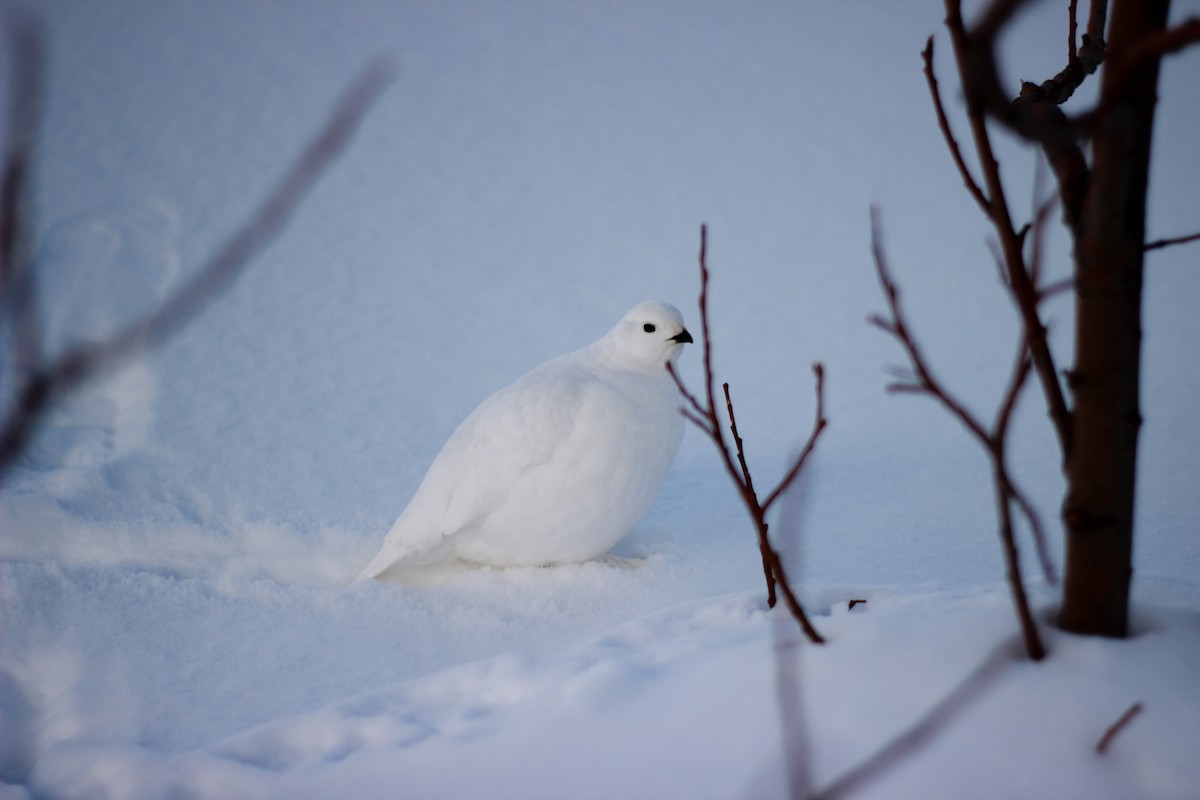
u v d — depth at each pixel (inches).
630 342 282.4
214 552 318.3
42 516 315.6
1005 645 151.5
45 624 246.8
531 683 192.7
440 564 298.8
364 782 164.9
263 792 167.6
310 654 233.8
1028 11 100.3
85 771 183.9
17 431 56.7
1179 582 215.2
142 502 346.6
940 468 359.6
